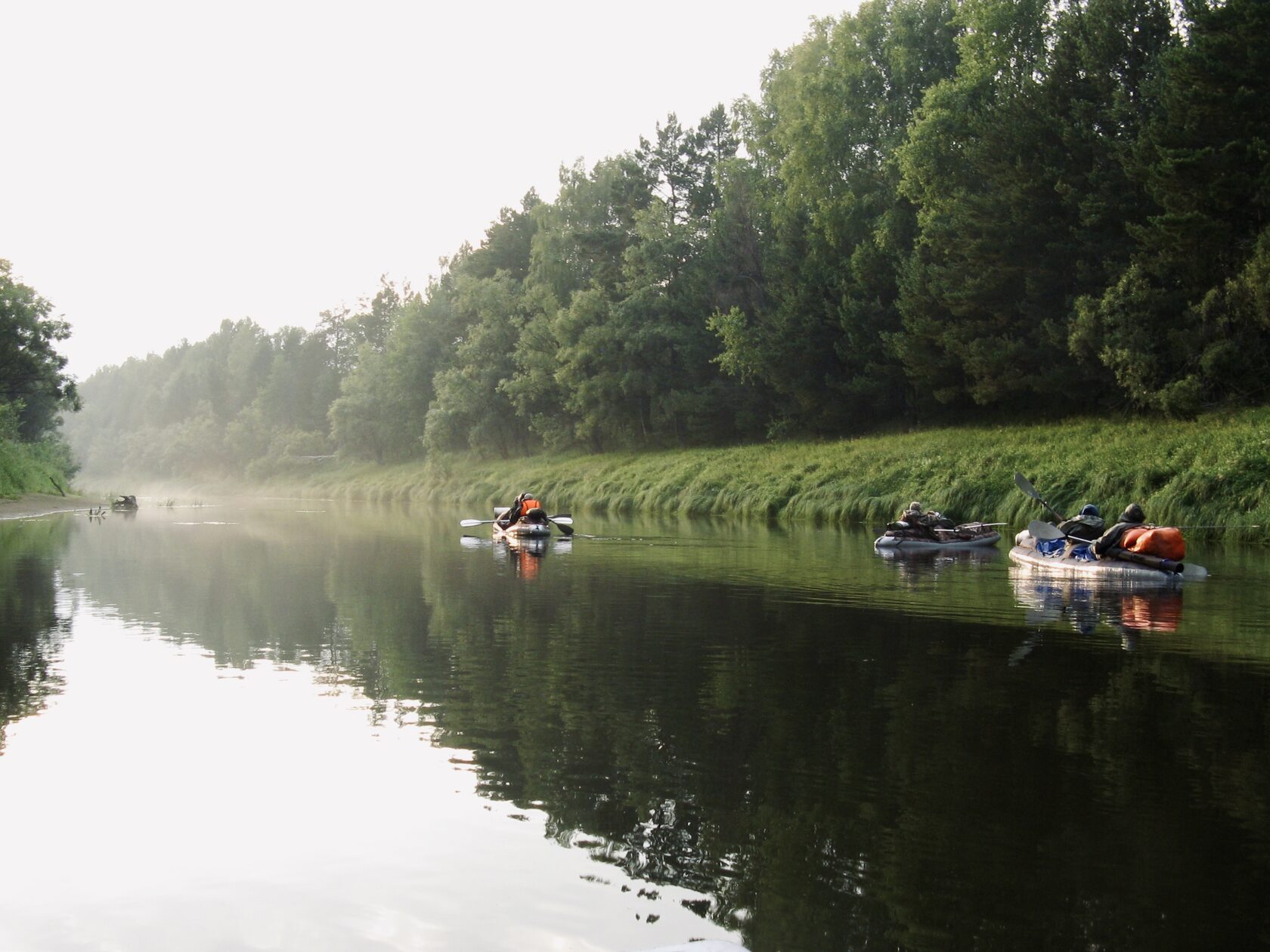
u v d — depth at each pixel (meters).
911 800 5.08
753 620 10.70
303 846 4.61
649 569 16.25
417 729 6.47
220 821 4.92
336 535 27.77
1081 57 33.69
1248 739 6.08
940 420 39.94
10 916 3.95
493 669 8.27
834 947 3.61
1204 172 27.48
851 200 43.22
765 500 33.94
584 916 3.90
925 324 36.00
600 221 66.50
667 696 7.30
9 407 58.50
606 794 5.23
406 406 83.56
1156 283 30.42
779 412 48.91
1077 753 5.83
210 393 144.25
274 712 6.95
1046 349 32.66
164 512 49.34
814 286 44.03
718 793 5.24
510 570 16.36
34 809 5.09
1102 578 14.52
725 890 4.12
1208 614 11.04
